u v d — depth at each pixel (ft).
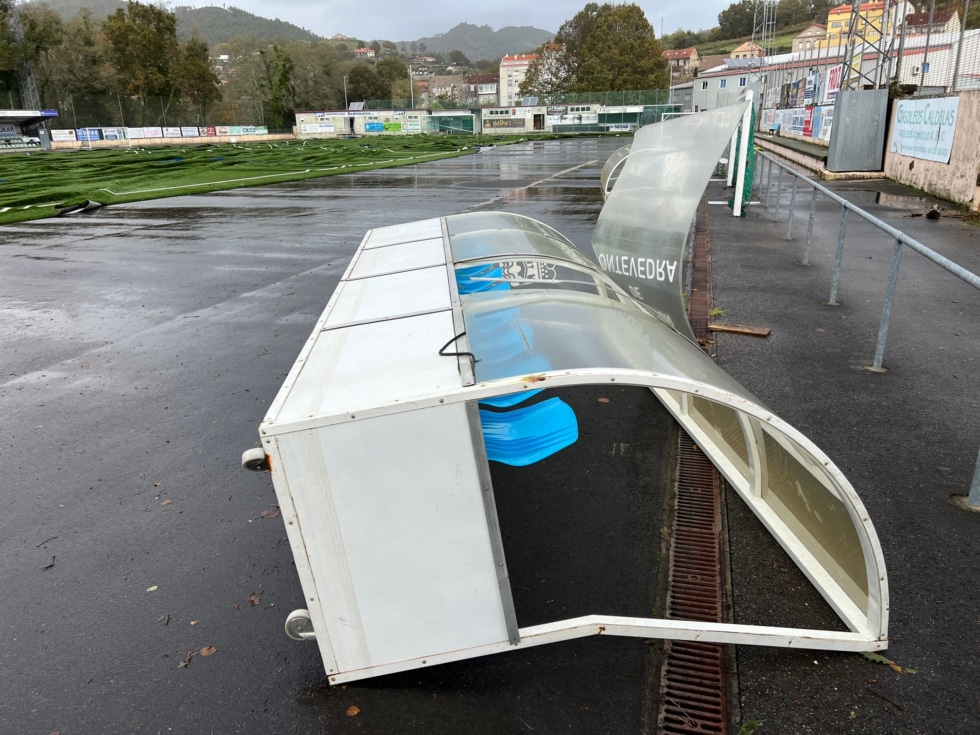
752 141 42.09
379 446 6.63
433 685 7.93
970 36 46.50
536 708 7.55
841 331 19.66
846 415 14.29
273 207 54.39
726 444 12.48
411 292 10.39
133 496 12.61
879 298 22.93
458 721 7.43
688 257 30.37
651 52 266.57
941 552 9.85
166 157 121.29
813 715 7.32
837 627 8.46
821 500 8.95
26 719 7.75
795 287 24.73
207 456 14.08
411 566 7.15
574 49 323.98
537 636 7.63
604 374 6.77
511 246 13.89
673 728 7.25
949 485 11.57
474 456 6.76
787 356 17.80
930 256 13.24
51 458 14.17
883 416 14.20
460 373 6.96
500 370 7.28
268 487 12.80
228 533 11.34
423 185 67.62
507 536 10.87
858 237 33.86
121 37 219.20
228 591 9.87
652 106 209.56
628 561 10.09
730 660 8.12
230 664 8.46
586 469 12.85
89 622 9.32
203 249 37.42
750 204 46.75
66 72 213.05
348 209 51.44
